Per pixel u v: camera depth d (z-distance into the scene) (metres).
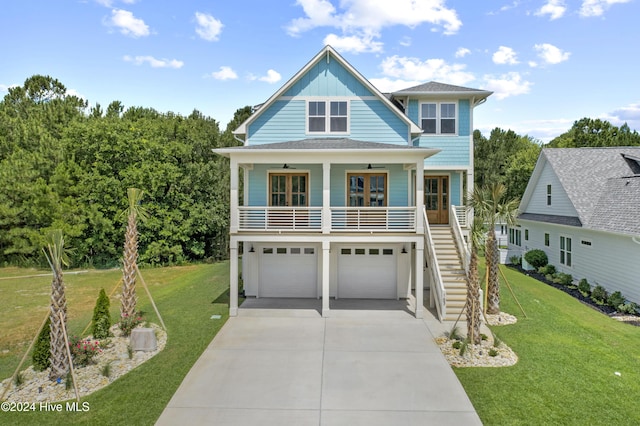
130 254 13.45
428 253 16.41
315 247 17.59
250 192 17.75
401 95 18.45
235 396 8.96
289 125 18.16
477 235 13.88
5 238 26.28
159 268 28.59
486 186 15.08
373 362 10.78
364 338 12.61
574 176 22.39
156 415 8.18
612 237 17.38
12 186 25.91
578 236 20.48
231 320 14.43
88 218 27.12
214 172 32.59
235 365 10.58
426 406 8.54
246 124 18.08
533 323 13.87
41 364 10.06
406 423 7.91
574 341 12.16
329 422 7.95
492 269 14.59
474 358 10.89
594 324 13.85
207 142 34.25
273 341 12.34
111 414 8.20
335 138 18.08
